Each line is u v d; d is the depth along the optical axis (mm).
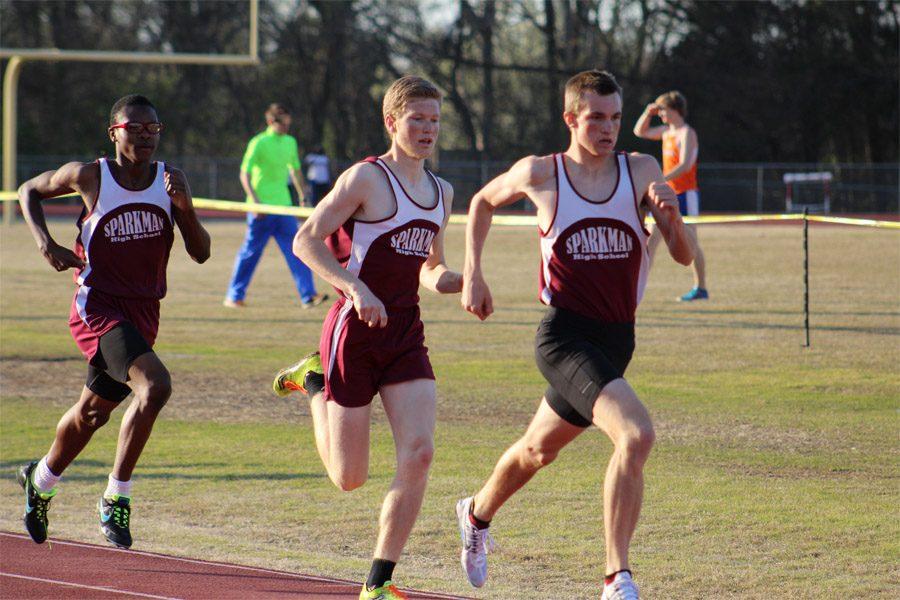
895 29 130250
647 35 138250
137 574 14773
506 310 41281
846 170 106625
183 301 44031
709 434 22578
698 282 42031
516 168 13789
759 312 38969
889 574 14555
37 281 51188
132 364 14805
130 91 140125
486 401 26062
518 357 31719
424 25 140500
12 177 87500
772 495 18359
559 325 13461
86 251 15422
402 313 13648
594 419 12906
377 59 140750
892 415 23906
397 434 13234
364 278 13516
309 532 17031
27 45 139375
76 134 135500
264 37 145375
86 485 19859
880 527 16578
